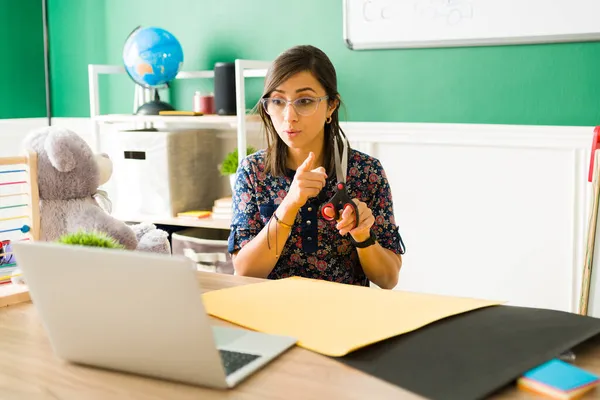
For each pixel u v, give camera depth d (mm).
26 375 814
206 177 3018
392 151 2686
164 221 2848
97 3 3305
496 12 2406
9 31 3340
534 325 923
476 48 2480
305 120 1459
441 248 2641
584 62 2311
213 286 1220
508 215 2500
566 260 2412
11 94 3369
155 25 3160
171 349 757
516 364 787
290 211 1424
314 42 2781
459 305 1024
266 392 748
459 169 2564
